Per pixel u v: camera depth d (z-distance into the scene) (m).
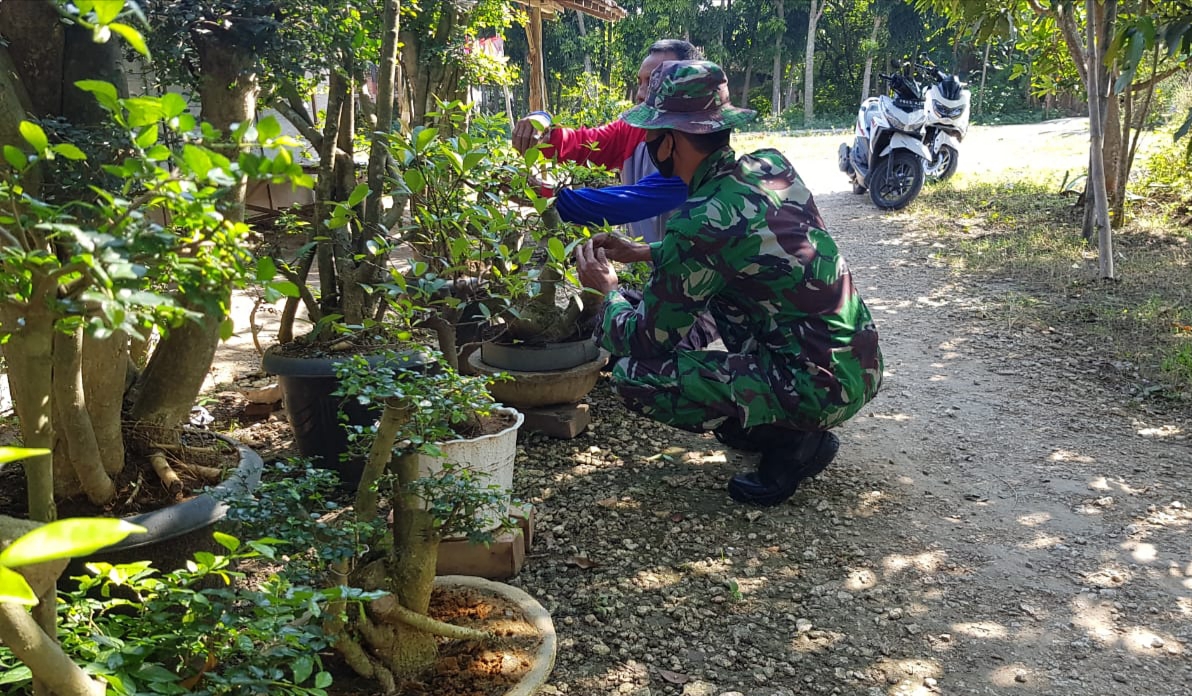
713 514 3.17
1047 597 2.67
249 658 1.58
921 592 2.70
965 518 3.15
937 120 9.52
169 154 1.03
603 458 3.62
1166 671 2.34
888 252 7.30
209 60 2.45
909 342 5.13
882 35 32.78
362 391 1.85
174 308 0.99
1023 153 13.55
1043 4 7.28
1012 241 7.20
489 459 2.72
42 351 1.29
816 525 3.10
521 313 3.00
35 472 1.37
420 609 2.08
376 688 2.00
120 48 2.20
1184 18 5.16
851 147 10.17
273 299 1.14
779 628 2.53
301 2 2.56
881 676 2.33
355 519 2.02
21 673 1.35
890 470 3.53
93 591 2.02
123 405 2.44
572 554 2.91
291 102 3.52
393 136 2.30
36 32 2.02
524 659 2.10
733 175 2.87
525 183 2.56
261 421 3.93
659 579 2.77
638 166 3.93
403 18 4.38
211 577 2.12
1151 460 3.56
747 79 33.75
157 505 2.20
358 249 3.24
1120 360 4.62
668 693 2.26
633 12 30.98
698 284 2.83
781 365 2.96
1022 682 2.31
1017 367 4.64
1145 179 8.56
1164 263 6.27
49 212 1.00
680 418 3.03
